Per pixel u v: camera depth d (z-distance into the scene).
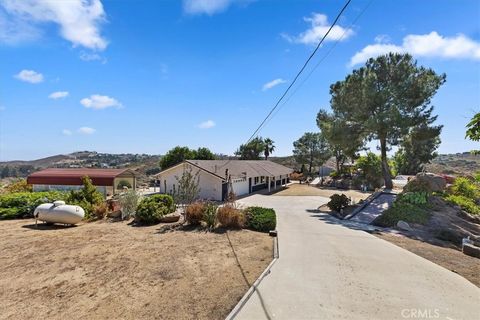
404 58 23.34
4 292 6.23
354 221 17.14
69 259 8.34
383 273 7.63
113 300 5.84
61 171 32.25
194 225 13.09
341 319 5.17
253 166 39.62
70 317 5.20
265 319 5.12
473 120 6.12
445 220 15.86
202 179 28.81
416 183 19.80
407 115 22.58
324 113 34.50
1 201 15.67
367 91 22.56
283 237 11.59
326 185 44.78
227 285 6.58
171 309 5.46
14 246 9.66
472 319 5.29
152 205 14.12
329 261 8.54
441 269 8.12
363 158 41.69
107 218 15.23
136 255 8.73
